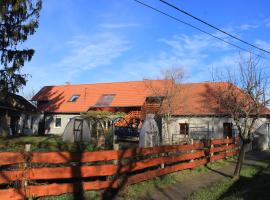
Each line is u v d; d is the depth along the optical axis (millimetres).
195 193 12258
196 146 17859
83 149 18906
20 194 8891
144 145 20109
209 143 19609
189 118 38500
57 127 46469
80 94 48125
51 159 9594
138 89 45219
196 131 38125
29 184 9305
